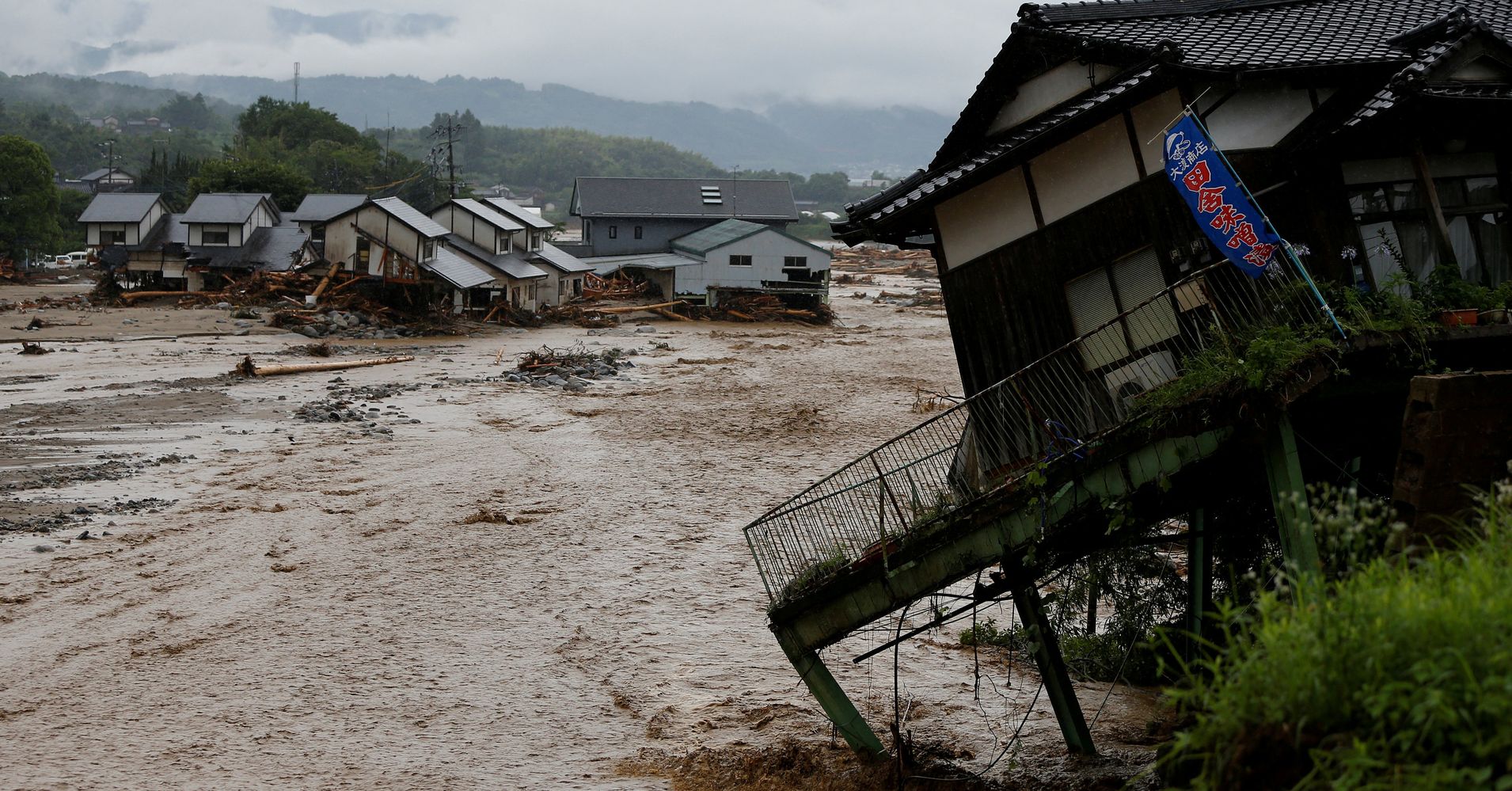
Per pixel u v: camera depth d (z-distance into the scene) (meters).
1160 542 14.20
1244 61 13.34
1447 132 12.28
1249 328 11.74
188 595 21.83
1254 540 15.11
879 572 12.91
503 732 16.12
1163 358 14.02
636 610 21.58
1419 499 9.53
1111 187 14.44
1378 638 6.33
